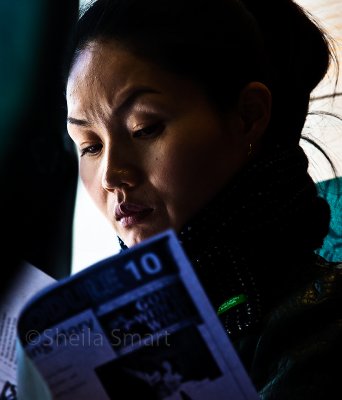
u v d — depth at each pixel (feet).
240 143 7.31
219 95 7.18
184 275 5.07
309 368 6.01
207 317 5.08
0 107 6.45
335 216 9.34
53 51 6.89
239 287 7.08
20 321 5.02
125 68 7.03
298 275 7.09
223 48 7.25
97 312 5.04
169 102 6.97
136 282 5.07
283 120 7.71
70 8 7.20
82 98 7.22
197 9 7.29
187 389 5.04
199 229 7.09
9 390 6.36
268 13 7.98
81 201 11.43
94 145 7.49
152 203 7.06
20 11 6.64
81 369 5.01
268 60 7.68
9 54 6.56
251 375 6.55
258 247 7.15
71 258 9.23
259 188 7.25
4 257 6.59
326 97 9.51
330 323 6.32
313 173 9.95
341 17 10.30
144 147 7.03
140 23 7.14
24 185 6.42
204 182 7.06
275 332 6.47
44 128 6.72
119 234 7.52
